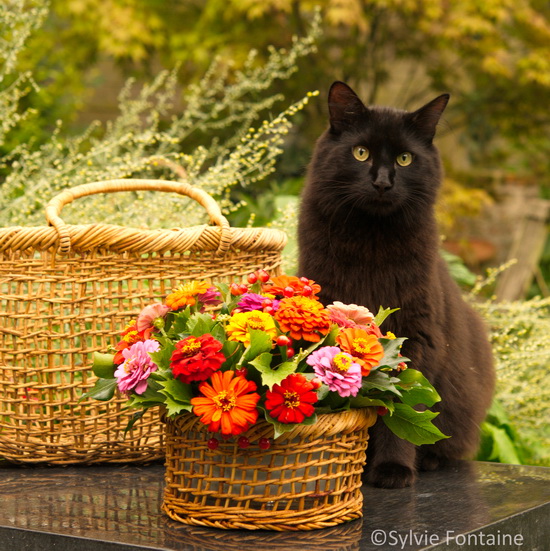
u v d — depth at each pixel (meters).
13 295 2.02
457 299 2.38
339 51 6.44
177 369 1.46
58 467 2.15
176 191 2.30
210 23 5.55
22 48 3.34
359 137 2.12
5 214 2.94
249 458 1.53
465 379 2.26
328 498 1.60
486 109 6.27
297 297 1.56
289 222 2.96
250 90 4.61
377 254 2.08
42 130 4.87
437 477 2.10
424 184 2.13
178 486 1.60
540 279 5.72
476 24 5.35
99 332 2.07
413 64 6.69
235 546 1.48
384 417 1.67
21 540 1.60
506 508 1.78
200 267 2.15
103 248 2.04
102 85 7.00
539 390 3.21
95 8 5.28
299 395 1.45
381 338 1.63
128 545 1.49
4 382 2.06
